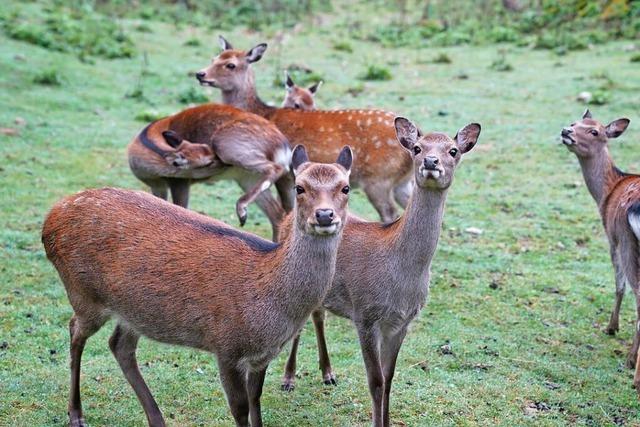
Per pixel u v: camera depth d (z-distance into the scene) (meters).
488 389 8.11
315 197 5.88
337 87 21.31
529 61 24.16
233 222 12.69
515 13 30.72
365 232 7.36
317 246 6.02
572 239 12.42
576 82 21.08
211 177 10.76
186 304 6.32
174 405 7.52
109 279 6.53
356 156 11.23
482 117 18.47
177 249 6.47
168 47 25.81
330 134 11.29
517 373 8.49
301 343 9.08
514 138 17.06
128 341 6.89
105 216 6.67
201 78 12.77
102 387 7.75
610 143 16.38
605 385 8.35
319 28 31.16
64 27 24.56
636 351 8.74
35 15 25.77
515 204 13.77
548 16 28.77
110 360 8.34
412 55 26.11
